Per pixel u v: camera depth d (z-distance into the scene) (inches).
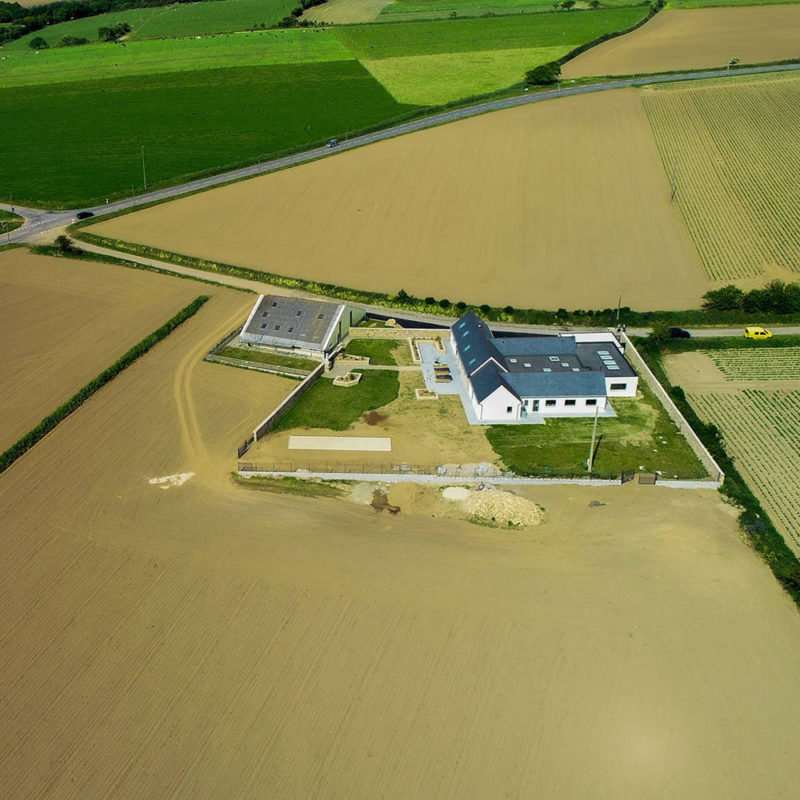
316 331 4035.4
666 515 2893.7
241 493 2989.7
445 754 2025.1
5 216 5979.3
